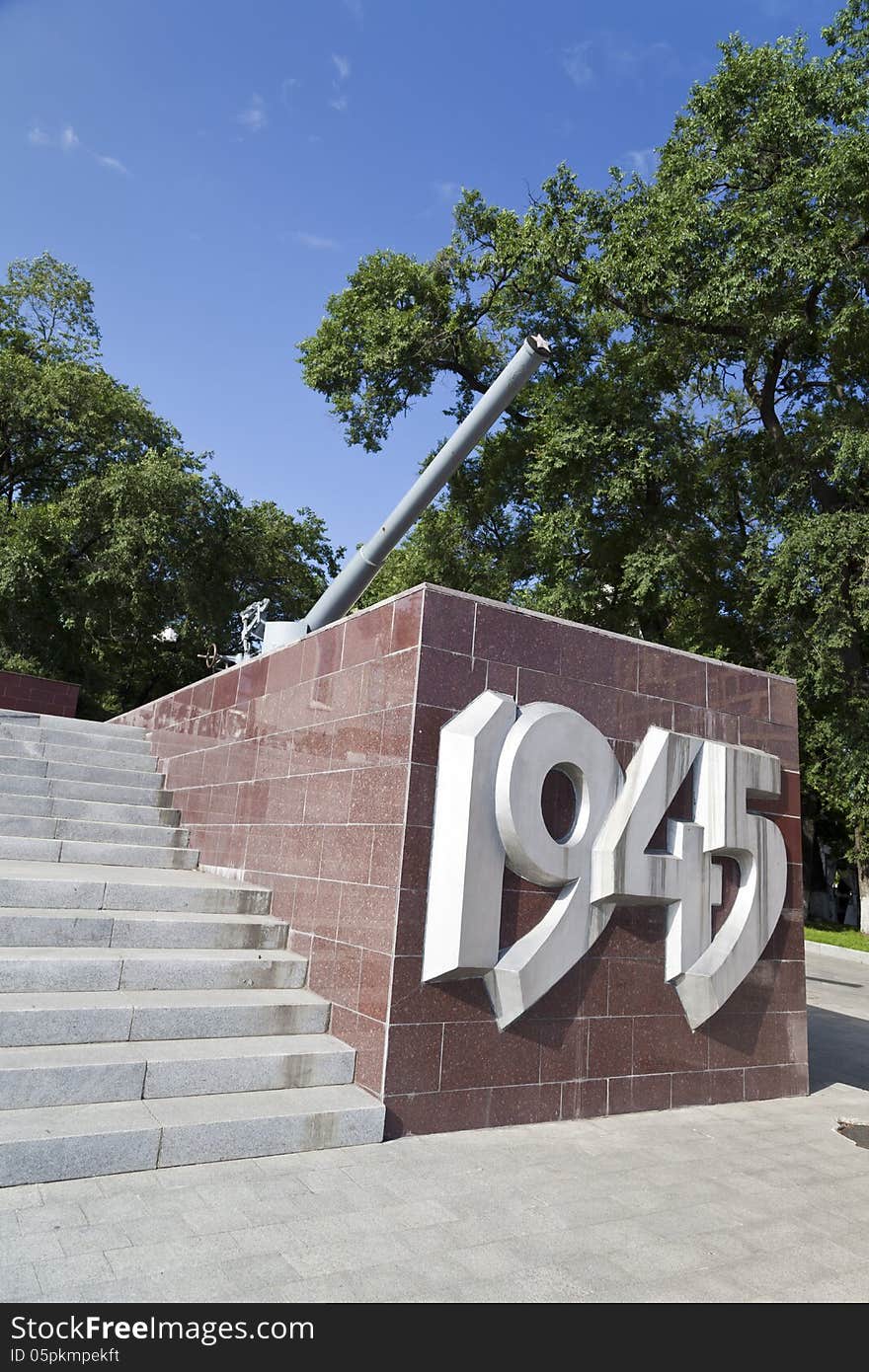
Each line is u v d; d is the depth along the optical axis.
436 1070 4.77
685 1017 5.93
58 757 9.77
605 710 5.89
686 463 18.02
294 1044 4.84
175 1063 4.30
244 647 9.77
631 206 17.45
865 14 16.09
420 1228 3.51
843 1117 5.97
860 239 15.86
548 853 5.16
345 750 5.80
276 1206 3.57
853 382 18.28
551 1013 5.26
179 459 26.95
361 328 21.52
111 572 24.98
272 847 6.68
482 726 5.02
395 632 5.45
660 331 18.58
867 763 16.50
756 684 6.95
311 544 33.19
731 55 17.56
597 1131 5.09
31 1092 3.95
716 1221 3.89
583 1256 3.41
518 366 7.39
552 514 18.45
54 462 28.64
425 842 4.97
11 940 5.14
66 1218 3.28
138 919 5.54
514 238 19.17
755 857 6.34
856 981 14.08
